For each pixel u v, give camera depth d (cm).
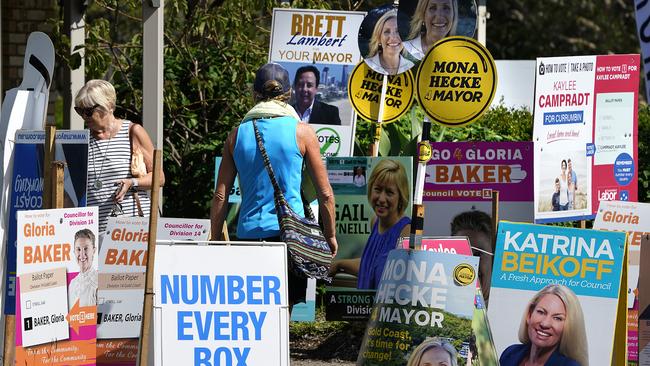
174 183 1881
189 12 2008
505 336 1088
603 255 1083
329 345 1501
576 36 5222
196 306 1027
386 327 1023
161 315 1017
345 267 1409
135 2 1969
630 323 1230
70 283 1052
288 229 1116
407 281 1022
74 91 1847
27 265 1004
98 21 1920
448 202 1328
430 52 1379
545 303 1084
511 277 1092
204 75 1952
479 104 1375
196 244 1041
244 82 1928
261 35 2152
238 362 1023
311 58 1559
